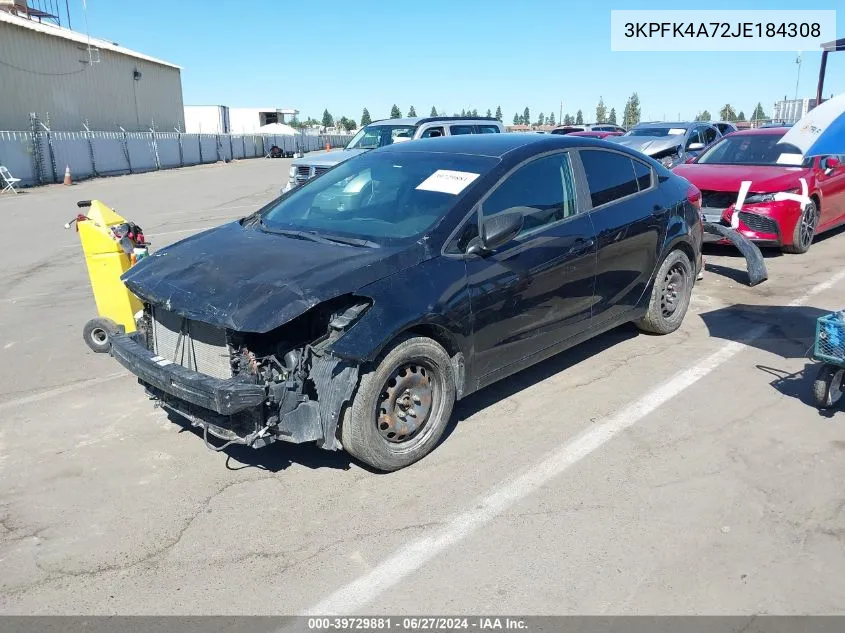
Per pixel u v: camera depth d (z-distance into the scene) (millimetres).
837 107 4082
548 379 5344
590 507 3637
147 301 4281
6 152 26031
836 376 4516
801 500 3656
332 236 4453
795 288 7777
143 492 3906
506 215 4254
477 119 14180
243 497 3834
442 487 3879
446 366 4191
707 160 10602
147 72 45656
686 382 5211
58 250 11812
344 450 4102
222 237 4773
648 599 2967
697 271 6457
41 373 5809
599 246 5156
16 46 32094
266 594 3061
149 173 34562
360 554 3314
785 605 2918
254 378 3689
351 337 3686
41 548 3420
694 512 3572
